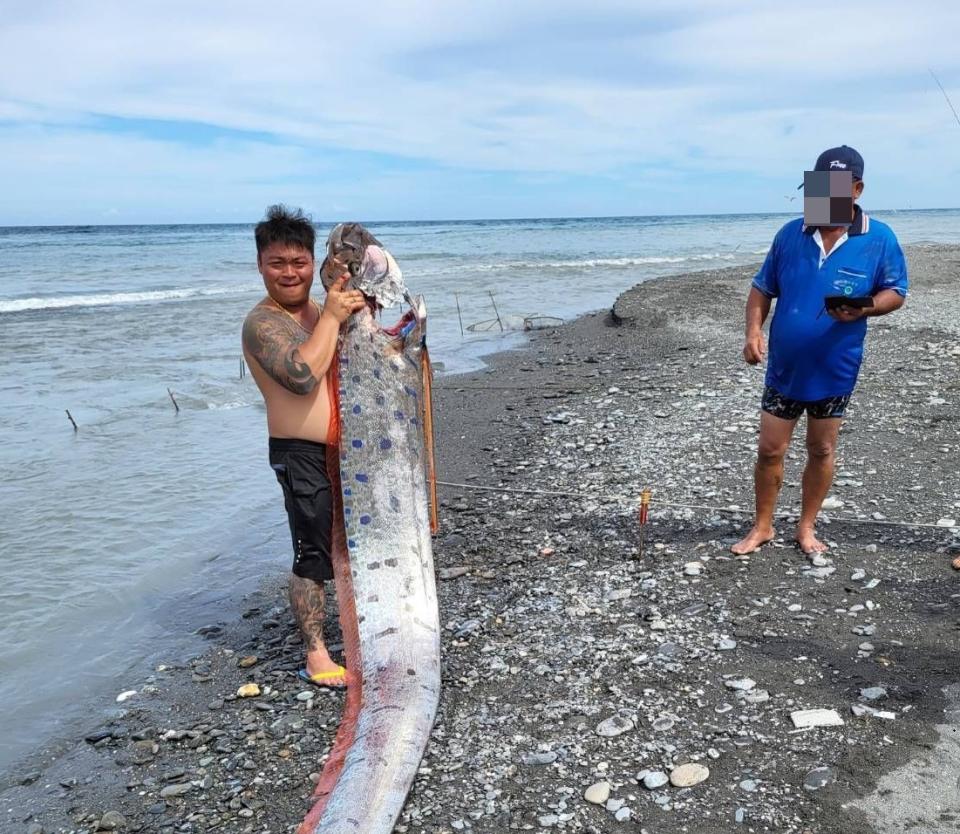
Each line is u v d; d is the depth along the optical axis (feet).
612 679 14.10
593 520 21.83
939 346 40.14
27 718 15.16
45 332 58.59
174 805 12.37
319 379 13.50
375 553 14.07
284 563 21.75
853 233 15.55
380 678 13.26
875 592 16.12
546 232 295.48
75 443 31.73
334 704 14.67
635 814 10.90
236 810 12.07
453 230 343.87
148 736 14.37
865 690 12.94
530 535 21.40
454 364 48.11
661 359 44.70
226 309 72.64
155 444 31.78
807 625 15.15
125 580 20.68
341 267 13.76
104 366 46.11
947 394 30.78
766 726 12.41
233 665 16.69
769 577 17.20
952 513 19.60
